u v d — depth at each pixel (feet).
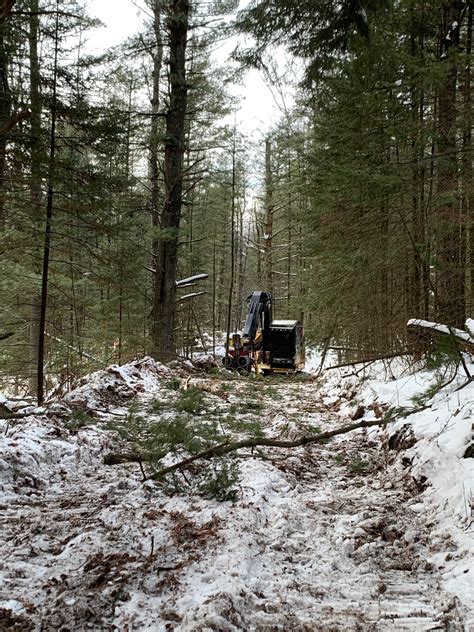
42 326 30.53
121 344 49.73
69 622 7.59
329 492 15.02
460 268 25.63
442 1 24.35
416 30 27.07
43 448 16.11
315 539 11.45
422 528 11.85
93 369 39.68
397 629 7.76
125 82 44.39
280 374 58.34
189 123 55.98
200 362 53.93
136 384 30.73
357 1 14.32
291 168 76.23
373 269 29.84
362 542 11.16
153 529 11.21
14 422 19.44
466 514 11.37
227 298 111.14
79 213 30.35
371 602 8.68
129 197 39.91
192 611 7.75
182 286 48.03
